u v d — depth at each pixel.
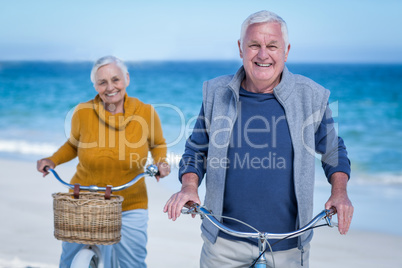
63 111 26.11
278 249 3.59
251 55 3.54
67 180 11.05
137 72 34.91
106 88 4.48
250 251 3.61
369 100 26.84
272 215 3.57
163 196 9.65
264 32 3.50
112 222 3.70
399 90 30.81
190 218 8.50
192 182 3.54
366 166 14.30
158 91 34.78
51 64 52.19
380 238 7.70
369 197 10.46
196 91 34.47
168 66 49.59
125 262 4.72
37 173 11.81
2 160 13.68
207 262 3.76
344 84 36.78
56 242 7.34
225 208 3.66
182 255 6.86
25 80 35.09
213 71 52.78
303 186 3.56
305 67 56.47
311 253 7.11
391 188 11.44
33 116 24.50
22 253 6.85
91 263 3.87
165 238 7.51
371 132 19.61
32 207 9.04
